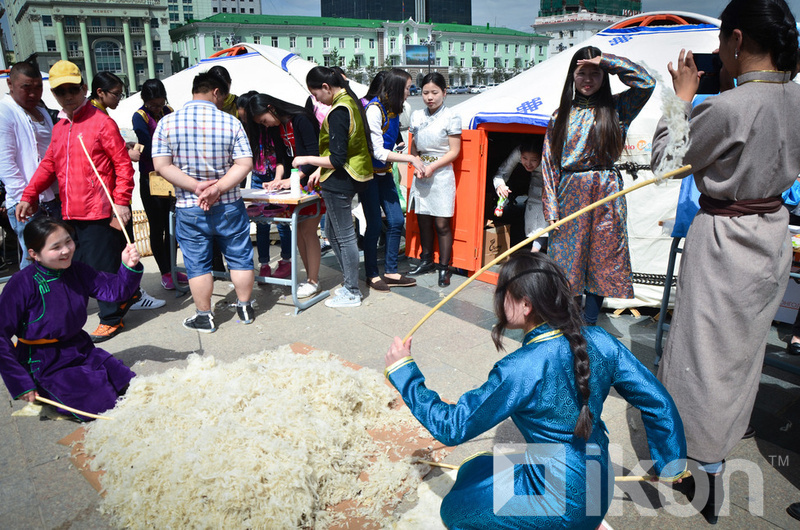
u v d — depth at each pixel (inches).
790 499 89.7
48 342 114.0
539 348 65.6
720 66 96.6
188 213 150.3
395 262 193.0
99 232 155.8
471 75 4360.2
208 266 157.3
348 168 163.5
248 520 80.4
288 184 184.4
